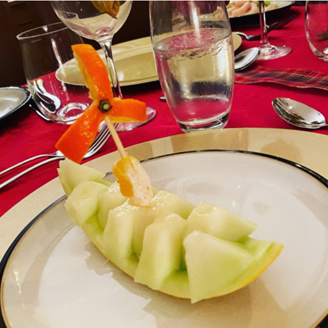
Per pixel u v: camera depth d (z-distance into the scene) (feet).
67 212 1.31
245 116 2.08
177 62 1.74
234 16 4.32
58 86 2.40
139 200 1.12
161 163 1.53
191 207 1.25
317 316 0.81
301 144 1.53
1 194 1.83
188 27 1.83
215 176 1.43
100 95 1.08
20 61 5.57
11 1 8.46
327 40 2.49
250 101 2.25
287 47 3.02
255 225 1.07
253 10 4.15
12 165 2.15
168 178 1.50
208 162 1.49
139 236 1.17
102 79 1.07
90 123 1.08
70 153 1.08
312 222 1.09
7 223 1.48
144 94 2.77
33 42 2.32
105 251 1.17
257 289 0.96
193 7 1.80
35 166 1.93
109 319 1.00
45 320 1.02
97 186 1.36
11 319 0.97
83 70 1.09
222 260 0.95
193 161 1.50
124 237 1.16
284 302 0.90
